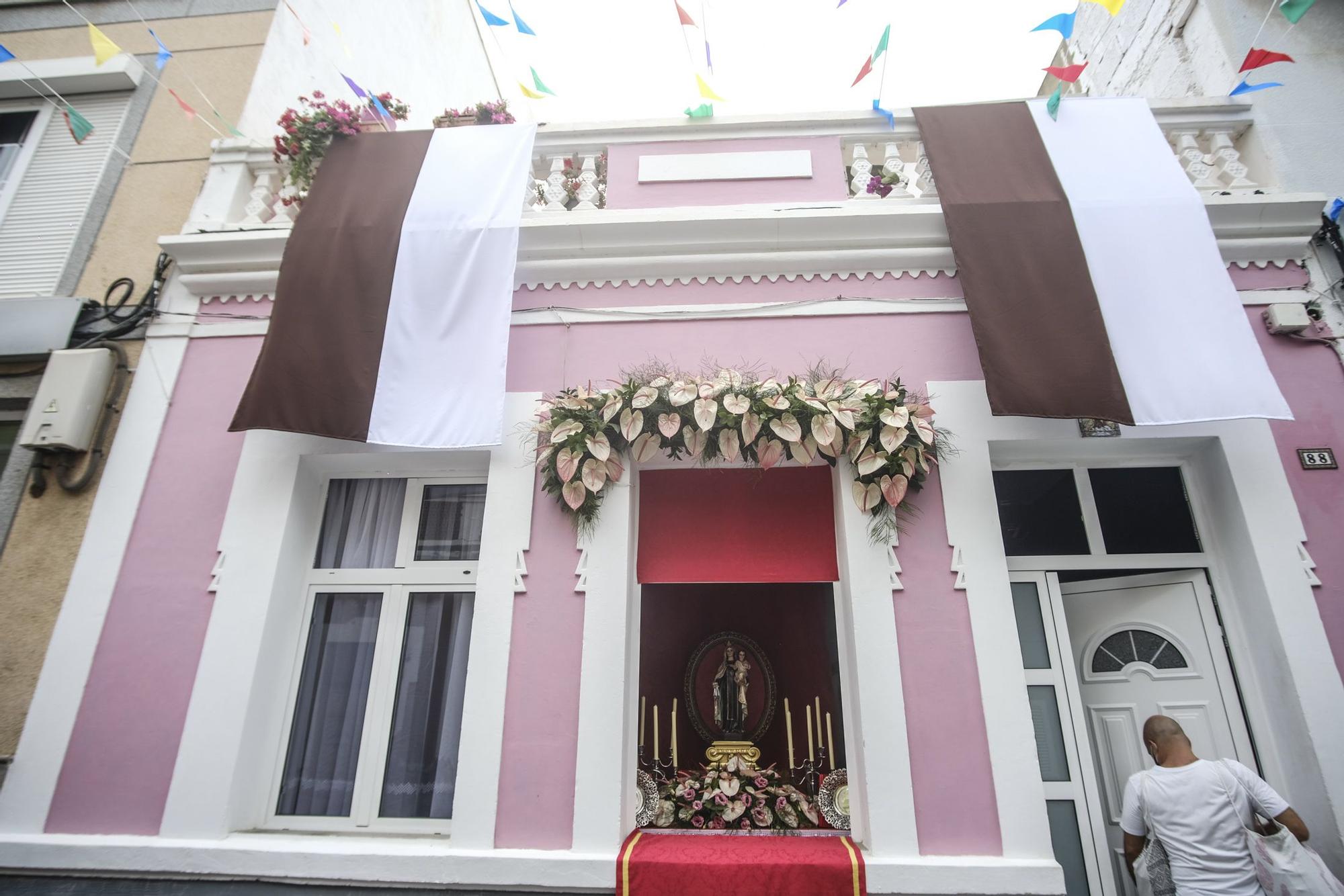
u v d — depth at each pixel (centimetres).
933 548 364
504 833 334
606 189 459
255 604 378
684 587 480
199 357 436
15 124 534
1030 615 395
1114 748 400
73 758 359
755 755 403
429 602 405
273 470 404
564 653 356
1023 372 358
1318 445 375
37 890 340
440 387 382
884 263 422
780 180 455
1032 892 310
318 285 401
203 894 336
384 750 377
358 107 515
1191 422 360
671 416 366
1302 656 337
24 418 441
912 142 471
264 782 371
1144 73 568
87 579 388
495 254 409
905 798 327
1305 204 404
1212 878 295
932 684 342
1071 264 377
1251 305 406
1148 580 408
